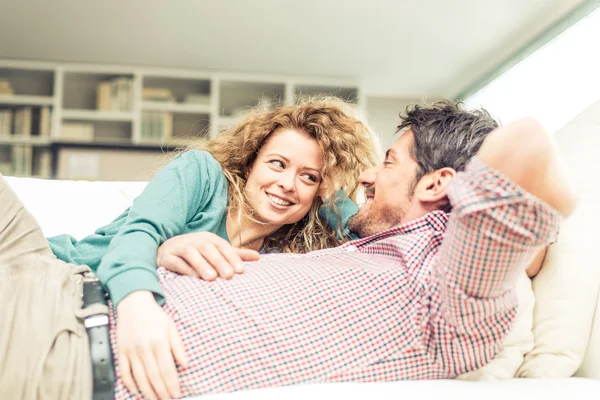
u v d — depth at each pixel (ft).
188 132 19.53
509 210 2.13
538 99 15.61
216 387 2.46
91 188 5.30
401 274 2.76
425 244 2.82
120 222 4.07
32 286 2.61
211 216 4.08
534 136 2.07
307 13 15.25
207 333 2.50
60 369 2.37
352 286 2.72
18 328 2.43
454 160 3.24
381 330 2.64
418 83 20.13
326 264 2.89
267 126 4.51
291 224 4.83
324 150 4.46
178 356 2.42
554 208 2.13
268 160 4.39
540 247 2.27
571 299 3.13
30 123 18.63
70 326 2.46
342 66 18.85
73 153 18.70
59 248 3.82
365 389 2.36
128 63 19.03
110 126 19.42
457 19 15.28
